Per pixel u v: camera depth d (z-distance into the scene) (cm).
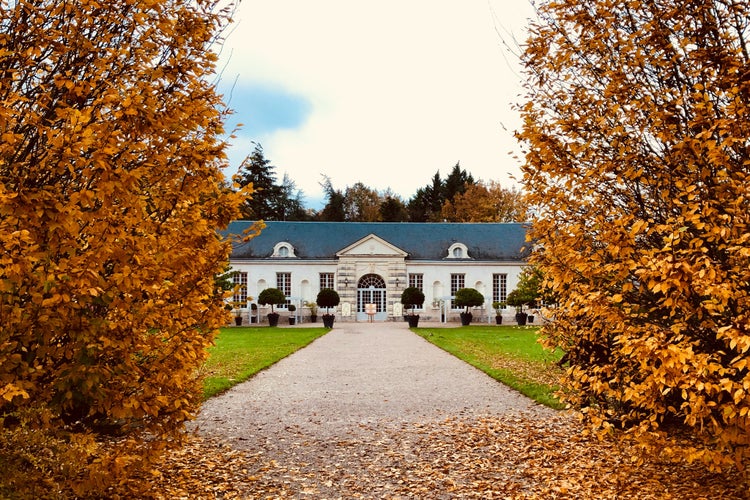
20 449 383
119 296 391
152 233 415
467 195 6162
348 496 540
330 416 883
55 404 392
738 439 396
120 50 395
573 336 650
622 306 488
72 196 338
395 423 834
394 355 1755
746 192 375
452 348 1905
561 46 513
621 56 475
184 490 540
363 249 3909
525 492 542
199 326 473
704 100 398
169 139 397
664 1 459
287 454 674
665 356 389
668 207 467
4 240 318
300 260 3888
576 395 647
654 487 530
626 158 466
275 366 1498
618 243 431
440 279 3959
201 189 429
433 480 583
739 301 388
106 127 356
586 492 530
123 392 424
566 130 494
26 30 368
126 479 462
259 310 3812
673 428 698
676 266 377
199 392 516
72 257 356
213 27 439
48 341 372
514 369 1368
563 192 509
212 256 454
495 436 750
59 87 365
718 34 442
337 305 3881
